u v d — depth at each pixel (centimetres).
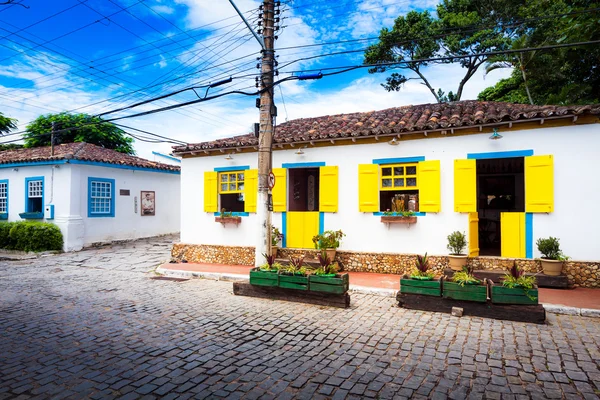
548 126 798
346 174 995
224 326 595
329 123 1166
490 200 1296
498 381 404
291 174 1116
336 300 695
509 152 830
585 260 775
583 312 626
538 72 1552
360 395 379
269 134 870
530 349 487
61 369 444
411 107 1221
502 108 931
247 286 786
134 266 1180
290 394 383
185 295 802
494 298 612
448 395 377
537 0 1530
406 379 411
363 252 968
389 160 942
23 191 1619
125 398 377
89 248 1562
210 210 1173
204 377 421
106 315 657
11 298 784
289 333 561
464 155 870
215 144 1134
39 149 1886
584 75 1495
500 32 1848
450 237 851
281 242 1073
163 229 1950
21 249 1463
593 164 767
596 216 766
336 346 509
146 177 1855
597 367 434
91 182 1585
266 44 877
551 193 795
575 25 1166
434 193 889
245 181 1123
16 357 480
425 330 563
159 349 504
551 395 375
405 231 930
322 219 1022
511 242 838
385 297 761
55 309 698
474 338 527
